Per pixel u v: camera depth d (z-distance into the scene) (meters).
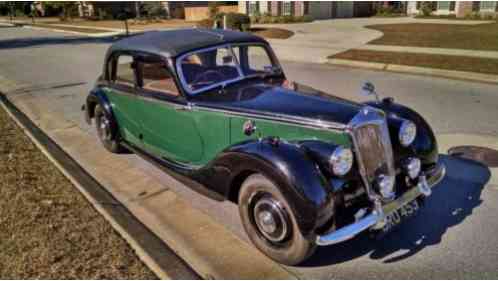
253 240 3.40
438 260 3.20
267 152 3.04
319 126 3.20
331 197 2.93
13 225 3.58
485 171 4.66
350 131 3.07
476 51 12.75
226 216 4.00
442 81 9.56
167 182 4.82
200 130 3.91
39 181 4.56
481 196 4.14
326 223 2.91
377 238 3.32
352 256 3.31
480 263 3.14
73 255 3.16
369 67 12.01
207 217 3.99
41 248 3.24
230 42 4.23
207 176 3.67
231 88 4.07
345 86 9.24
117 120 5.38
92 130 6.88
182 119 4.04
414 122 3.80
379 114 3.29
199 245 3.50
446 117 6.61
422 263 3.18
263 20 30.08
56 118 7.64
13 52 18.84
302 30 23.50
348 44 16.73
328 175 3.04
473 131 5.93
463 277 3.00
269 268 3.19
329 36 20.11
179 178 4.23
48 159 5.31
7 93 9.98
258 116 3.45
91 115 6.10
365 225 2.98
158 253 3.29
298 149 3.07
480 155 5.07
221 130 3.72
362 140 3.13
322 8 33.16
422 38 16.80
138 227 3.74
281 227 3.09
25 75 12.45
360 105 3.44
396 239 3.51
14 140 6.05
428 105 7.38
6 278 2.87
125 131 5.30
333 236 2.88
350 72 11.23
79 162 5.48
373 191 3.19
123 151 5.74
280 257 3.20
